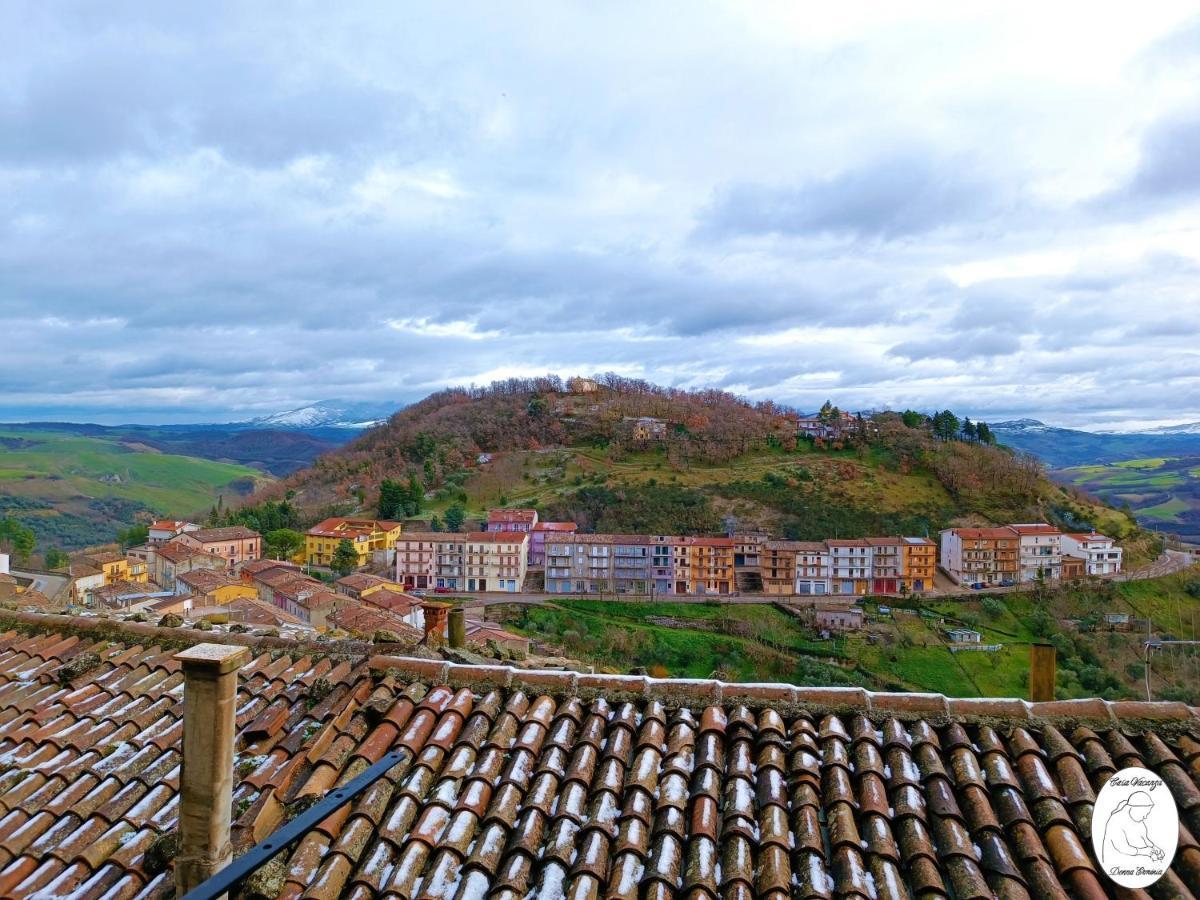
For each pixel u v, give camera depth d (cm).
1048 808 425
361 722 529
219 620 804
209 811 391
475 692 557
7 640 730
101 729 562
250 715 567
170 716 579
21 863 433
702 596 7450
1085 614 6412
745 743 495
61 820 468
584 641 6134
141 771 513
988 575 7688
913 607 6900
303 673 620
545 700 543
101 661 668
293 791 471
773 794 446
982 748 480
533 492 10325
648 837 427
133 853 436
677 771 470
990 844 405
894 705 518
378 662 588
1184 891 375
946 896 378
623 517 9081
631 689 550
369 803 447
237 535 7712
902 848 410
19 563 6925
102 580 6078
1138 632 5934
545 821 440
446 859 406
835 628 6362
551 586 7769
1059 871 391
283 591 5019
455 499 10438
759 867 398
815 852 401
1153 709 493
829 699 528
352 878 402
